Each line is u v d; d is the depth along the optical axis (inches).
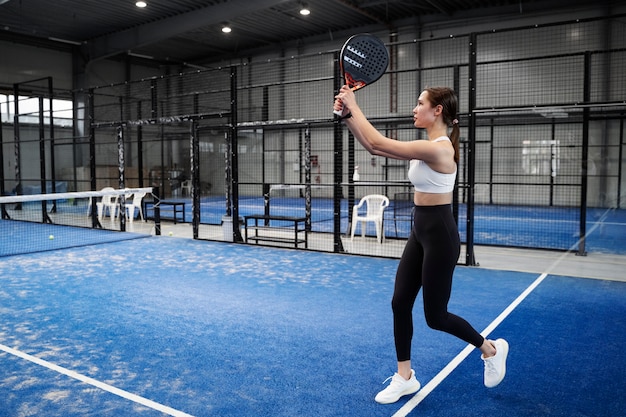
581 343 142.1
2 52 674.2
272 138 782.5
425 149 95.3
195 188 348.5
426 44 642.8
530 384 115.8
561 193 598.9
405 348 108.2
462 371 123.2
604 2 546.6
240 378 119.6
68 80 745.6
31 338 148.5
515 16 591.2
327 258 277.3
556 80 574.2
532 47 585.3
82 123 738.8
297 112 743.1
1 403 107.0
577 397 109.3
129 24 636.1
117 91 789.2
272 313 172.4
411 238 107.0
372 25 674.2
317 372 123.0
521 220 464.1
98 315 171.2
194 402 107.4
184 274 235.6
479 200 652.7
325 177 735.1
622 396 109.6
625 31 541.0
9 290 206.4
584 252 285.1
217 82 823.1
